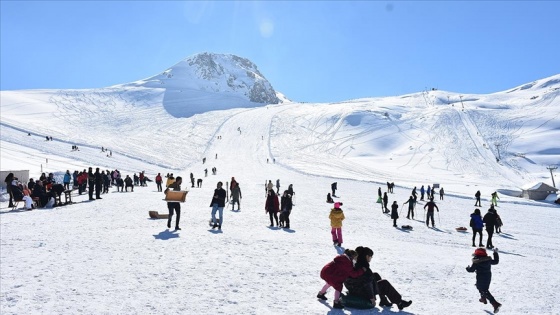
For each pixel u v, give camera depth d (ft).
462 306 25.41
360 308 23.90
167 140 338.13
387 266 35.63
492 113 424.87
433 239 59.00
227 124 407.85
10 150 194.90
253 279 29.14
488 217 55.26
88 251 35.81
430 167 287.89
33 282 26.23
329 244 45.44
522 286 31.68
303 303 24.50
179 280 28.02
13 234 42.75
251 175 212.64
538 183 172.45
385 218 80.74
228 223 56.95
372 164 294.46
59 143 255.91
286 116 450.30
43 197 67.92
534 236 71.61
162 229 48.73
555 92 491.72
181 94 590.14
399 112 445.78
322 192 139.54
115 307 22.20
